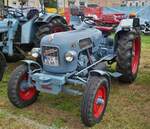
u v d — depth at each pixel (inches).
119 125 169.9
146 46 436.8
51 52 178.5
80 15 233.6
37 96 198.4
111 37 241.1
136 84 238.1
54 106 194.7
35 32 283.6
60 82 171.5
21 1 306.0
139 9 824.9
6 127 165.0
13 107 192.5
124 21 228.7
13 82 182.2
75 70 181.6
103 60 212.8
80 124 170.4
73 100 204.5
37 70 185.0
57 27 284.5
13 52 278.2
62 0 911.0
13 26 268.5
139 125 170.1
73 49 180.1
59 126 166.9
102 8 839.1
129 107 194.4
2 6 302.5
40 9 333.4
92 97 161.9
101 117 173.8
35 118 177.3
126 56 220.2
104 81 170.6
